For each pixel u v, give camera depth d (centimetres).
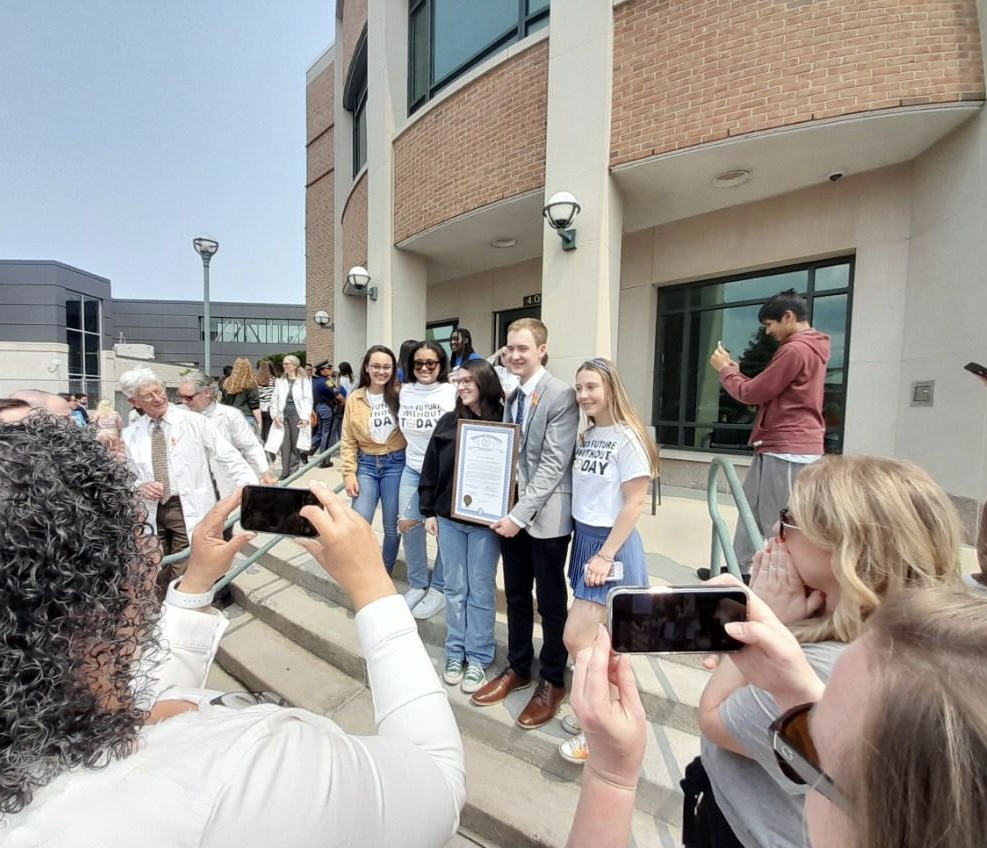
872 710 44
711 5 411
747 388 276
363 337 990
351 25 922
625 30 449
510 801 190
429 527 280
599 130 458
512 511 205
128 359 3066
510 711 220
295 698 263
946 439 386
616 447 188
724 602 82
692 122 422
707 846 108
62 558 48
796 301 272
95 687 54
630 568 191
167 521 316
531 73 513
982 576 109
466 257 732
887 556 88
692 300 587
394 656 79
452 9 639
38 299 2562
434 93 668
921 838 38
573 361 480
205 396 379
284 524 95
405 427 298
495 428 221
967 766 36
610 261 475
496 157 545
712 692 104
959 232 376
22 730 45
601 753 79
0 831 42
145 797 45
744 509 210
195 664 96
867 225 460
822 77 380
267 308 4456
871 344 460
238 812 46
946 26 357
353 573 84
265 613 339
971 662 40
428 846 64
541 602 212
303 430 702
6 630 46
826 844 51
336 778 53
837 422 493
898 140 400
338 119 999
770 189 493
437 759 73
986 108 353
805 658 81
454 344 465
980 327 355
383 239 700
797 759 59
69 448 54
